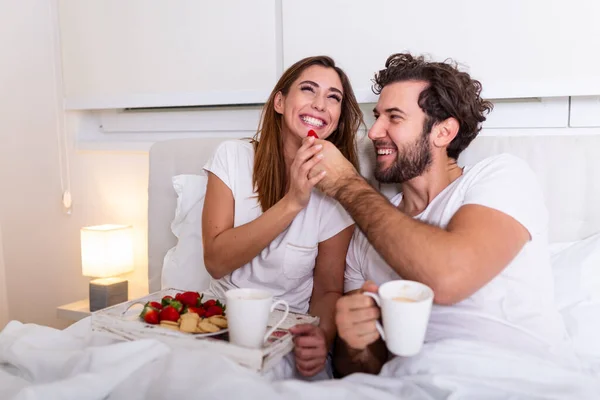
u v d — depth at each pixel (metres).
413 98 1.10
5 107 2.24
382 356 1.04
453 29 1.45
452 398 0.79
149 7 1.90
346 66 1.59
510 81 1.40
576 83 1.34
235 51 1.77
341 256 1.32
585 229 1.29
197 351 0.84
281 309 1.12
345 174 1.07
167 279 1.58
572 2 1.32
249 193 1.35
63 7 2.06
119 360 0.87
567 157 1.30
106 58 2.01
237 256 1.22
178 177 1.64
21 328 1.06
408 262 0.89
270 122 1.35
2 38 2.19
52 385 0.79
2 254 2.35
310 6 1.61
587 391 0.83
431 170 1.13
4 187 2.31
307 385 0.79
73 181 2.17
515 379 0.84
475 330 0.98
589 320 1.14
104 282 1.90
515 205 0.97
